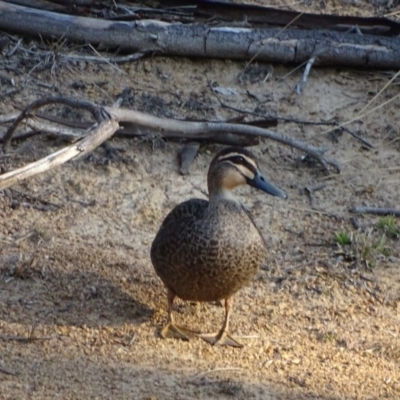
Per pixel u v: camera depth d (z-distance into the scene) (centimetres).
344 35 1723
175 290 1238
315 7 1869
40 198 1466
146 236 1428
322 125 1645
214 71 1712
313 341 1255
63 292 1297
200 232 1188
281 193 1266
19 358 1146
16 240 1388
